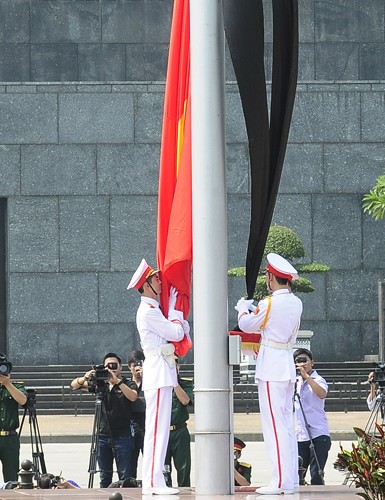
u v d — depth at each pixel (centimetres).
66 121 4572
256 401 3850
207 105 1416
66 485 1700
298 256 4103
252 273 1456
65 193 4547
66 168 4559
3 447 1948
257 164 1410
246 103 1391
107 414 2014
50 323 4512
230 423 1416
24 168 4547
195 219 1420
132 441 2017
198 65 1420
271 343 1473
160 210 1554
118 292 4531
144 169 4569
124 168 4569
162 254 1542
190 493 1488
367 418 3519
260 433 3141
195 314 1420
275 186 1438
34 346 4506
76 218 4544
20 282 4512
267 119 1400
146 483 1485
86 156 4562
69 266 4531
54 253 4531
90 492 1555
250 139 1402
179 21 1556
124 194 4556
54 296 4522
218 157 1416
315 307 4575
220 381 1409
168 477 1927
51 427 3344
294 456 1487
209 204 1415
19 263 4519
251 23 1382
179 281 1508
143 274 1514
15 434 1958
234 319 4406
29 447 3016
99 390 2012
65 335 4512
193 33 1424
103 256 4544
